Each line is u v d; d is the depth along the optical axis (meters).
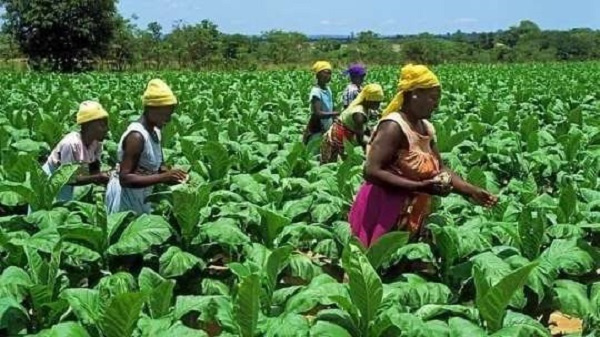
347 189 7.39
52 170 7.00
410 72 5.27
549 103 18.11
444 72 36.31
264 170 8.58
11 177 7.25
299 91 22.34
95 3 46.84
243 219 6.24
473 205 6.87
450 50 62.75
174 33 52.88
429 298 4.85
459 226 6.04
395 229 5.53
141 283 4.99
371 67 47.00
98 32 47.47
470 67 44.59
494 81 28.03
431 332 4.20
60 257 5.17
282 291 4.87
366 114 9.69
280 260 4.79
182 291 5.71
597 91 22.33
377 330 4.26
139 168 6.17
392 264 5.41
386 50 61.09
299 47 59.78
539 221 5.49
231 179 7.85
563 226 5.89
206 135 12.09
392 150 5.35
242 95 20.75
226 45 54.00
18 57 52.06
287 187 7.75
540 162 9.78
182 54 51.53
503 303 4.23
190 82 27.33
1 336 4.43
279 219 5.97
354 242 5.24
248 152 9.37
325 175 8.32
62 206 6.60
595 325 4.98
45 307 4.63
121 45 49.34
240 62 51.72
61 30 46.44
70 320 4.66
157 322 4.36
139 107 17.12
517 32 85.19
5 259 5.48
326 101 11.19
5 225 6.34
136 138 6.04
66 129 12.85
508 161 10.02
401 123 5.32
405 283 4.95
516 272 4.10
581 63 53.69
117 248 5.44
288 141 12.23
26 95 19.78
